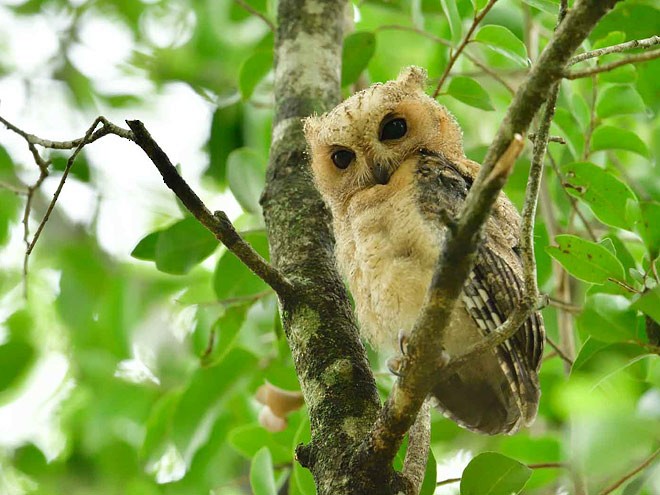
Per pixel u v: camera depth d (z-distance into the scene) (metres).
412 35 14.49
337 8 10.37
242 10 13.77
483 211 5.51
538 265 10.66
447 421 11.67
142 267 14.90
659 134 12.07
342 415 7.05
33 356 13.77
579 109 9.97
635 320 7.02
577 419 5.59
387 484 6.52
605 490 7.44
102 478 14.13
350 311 7.86
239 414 12.34
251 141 13.13
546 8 8.20
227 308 10.06
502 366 7.87
